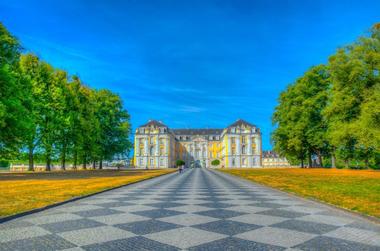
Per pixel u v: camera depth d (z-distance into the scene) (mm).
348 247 4902
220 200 10914
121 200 10875
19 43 26672
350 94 32062
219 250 4715
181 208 8969
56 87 35188
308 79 42781
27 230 6035
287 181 20531
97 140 44312
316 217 7543
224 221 6996
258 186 17734
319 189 14312
